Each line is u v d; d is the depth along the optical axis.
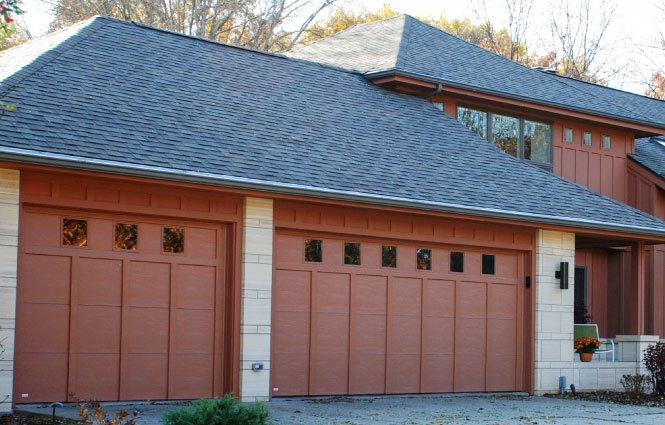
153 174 12.12
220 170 12.96
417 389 15.66
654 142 27.56
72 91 13.58
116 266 12.63
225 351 13.51
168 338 13.05
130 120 13.41
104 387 12.44
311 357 14.41
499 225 16.69
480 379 16.53
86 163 11.56
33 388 11.84
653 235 18.34
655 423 13.00
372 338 15.16
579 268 23.08
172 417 8.91
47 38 16.84
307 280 14.47
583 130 23.56
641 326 19.16
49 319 12.02
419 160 16.69
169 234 13.15
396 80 19.39
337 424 11.59
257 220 13.70
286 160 14.30
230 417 8.96
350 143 16.17
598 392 17.91
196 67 16.67
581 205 17.84
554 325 17.45
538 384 17.08
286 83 17.81
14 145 11.19
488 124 21.36
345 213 14.79
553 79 24.05
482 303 16.66
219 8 32.91
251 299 13.59
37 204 11.85
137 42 16.62
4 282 11.37
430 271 15.98
